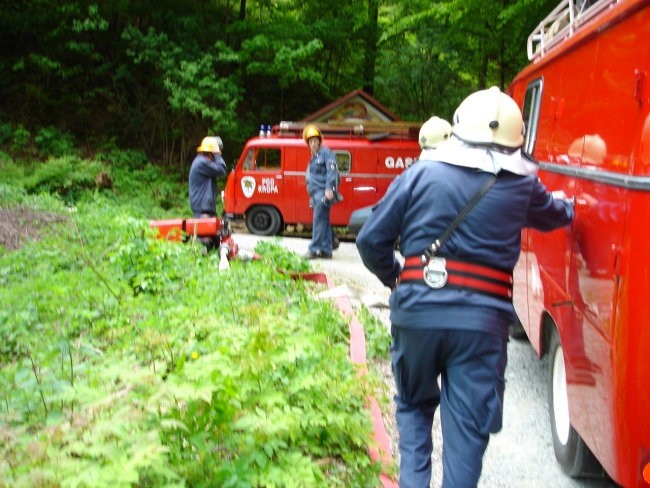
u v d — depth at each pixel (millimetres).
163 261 7414
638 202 2918
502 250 3207
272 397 3557
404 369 3371
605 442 3217
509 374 5945
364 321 6539
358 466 3787
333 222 16141
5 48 24109
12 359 5117
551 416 4453
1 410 3559
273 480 3135
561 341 4113
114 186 20578
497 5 17141
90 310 6043
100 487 2584
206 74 22062
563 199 3846
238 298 6344
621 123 3225
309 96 26750
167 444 3211
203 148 9969
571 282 3885
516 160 3268
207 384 3250
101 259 7797
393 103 26984
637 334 2916
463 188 3209
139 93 24453
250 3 25156
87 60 24312
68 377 4133
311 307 6461
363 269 10500
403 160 15906
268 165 16359
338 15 24859
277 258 8828
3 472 2801
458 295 3129
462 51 22844
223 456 3404
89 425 3100
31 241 9039
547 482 4129
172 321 5406
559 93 4727
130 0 23703
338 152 15969
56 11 23281
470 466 3098
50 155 21172
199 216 10094
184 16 24047
